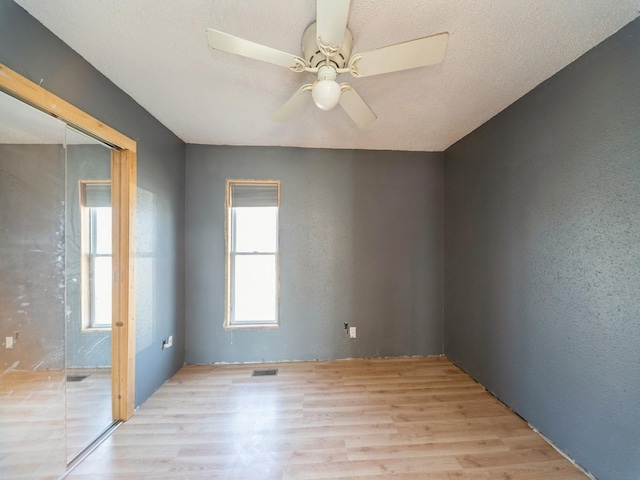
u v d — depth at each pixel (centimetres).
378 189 329
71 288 234
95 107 179
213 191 312
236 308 323
